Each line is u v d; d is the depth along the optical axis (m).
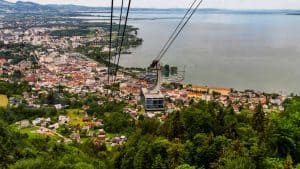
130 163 73.19
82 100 179.00
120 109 158.75
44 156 86.19
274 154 53.56
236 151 55.03
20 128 138.25
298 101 62.53
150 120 105.00
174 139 73.94
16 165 77.00
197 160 60.12
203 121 75.12
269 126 57.53
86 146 111.12
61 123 146.88
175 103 164.12
